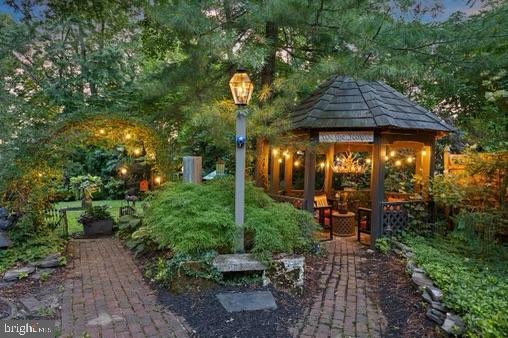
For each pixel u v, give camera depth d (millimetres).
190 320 3758
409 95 10977
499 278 4559
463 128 9023
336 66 5527
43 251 6191
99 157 17156
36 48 9750
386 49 5344
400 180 9555
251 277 4816
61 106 10367
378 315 3982
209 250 5090
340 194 9039
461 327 3379
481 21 5359
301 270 4895
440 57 5793
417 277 4688
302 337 3465
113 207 14484
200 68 7738
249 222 5277
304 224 6223
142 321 3742
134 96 11109
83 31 10250
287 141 6559
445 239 6789
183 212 5426
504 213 5895
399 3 5320
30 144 6969
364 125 6750
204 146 12273
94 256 6691
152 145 8906
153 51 10172
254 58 5500
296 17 6195
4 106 7625
